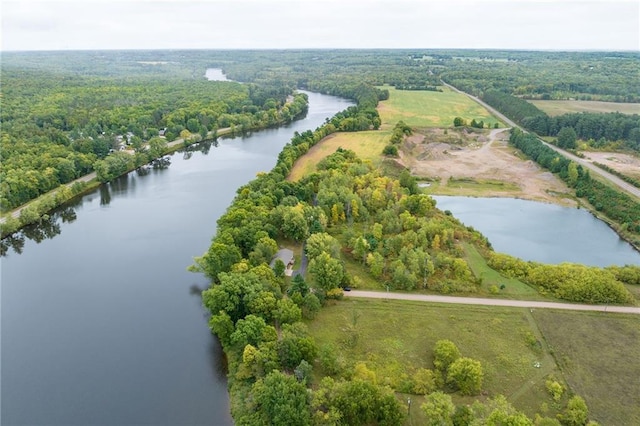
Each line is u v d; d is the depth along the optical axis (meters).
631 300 111.25
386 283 119.69
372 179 182.75
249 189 168.38
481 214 177.75
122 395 89.69
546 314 107.00
